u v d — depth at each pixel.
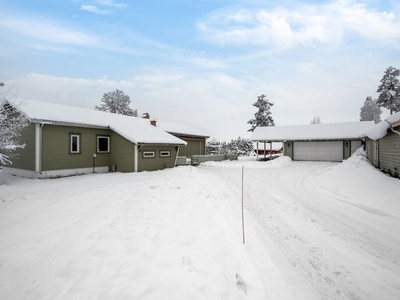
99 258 4.07
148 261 3.92
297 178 15.02
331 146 28.48
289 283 3.67
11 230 5.50
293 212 7.57
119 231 5.14
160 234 4.99
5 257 4.36
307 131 30.89
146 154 18.42
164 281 3.34
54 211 6.85
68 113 17.38
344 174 14.18
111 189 9.83
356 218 7.00
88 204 7.54
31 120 13.95
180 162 23.03
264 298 3.19
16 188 10.57
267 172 18.53
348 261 4.46
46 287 3.43
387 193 9.08
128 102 52.09
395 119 11.26
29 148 15.05
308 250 4.86
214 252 4.23
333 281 3.81
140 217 6.07
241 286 3.38
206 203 7.69
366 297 3.46
